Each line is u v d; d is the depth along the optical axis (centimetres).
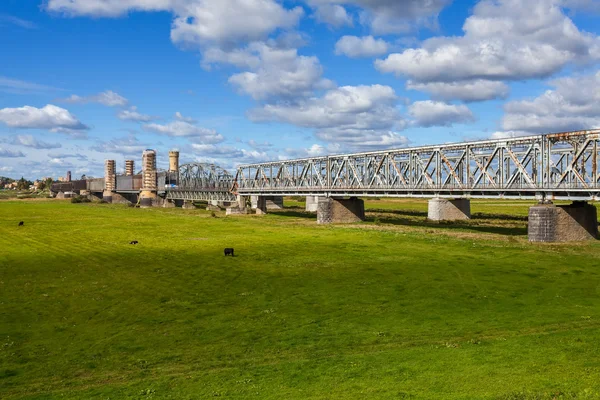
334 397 2194
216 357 2823
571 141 6925
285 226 10275
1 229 9950
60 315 3747
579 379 2273
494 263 5469
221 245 7325
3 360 2833
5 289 4588
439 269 5197
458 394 2162
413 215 12812
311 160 12431
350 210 11056
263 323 3462
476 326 3266
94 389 2403
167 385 2423
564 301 3859
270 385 2367
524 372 2391
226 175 18825
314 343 3009
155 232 9281
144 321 3569
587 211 7081
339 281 4731
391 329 3253
